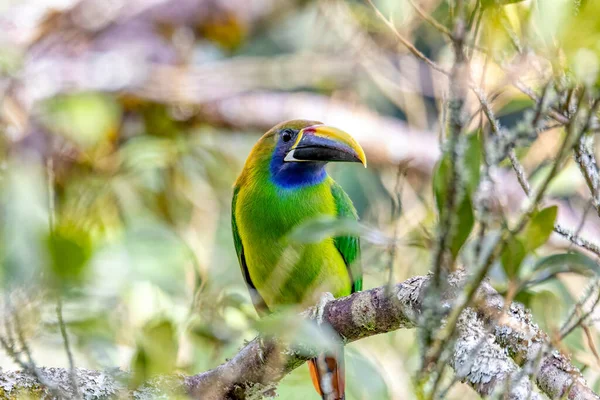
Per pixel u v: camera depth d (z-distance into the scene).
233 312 9.08
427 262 10.30
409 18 11.44
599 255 6.21
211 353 9.12
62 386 6.88
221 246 12.82
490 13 5.94
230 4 15.59
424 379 5.35
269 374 7.31
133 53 14.94
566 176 8.60
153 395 7.03
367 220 12.96
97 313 8.45
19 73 13.66
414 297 6.65
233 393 7.42
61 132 12.48
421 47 13.71
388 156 14.69
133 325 9.38
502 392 5.65
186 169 13.12
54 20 14.85
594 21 4.84
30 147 13.16
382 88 14.33
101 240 9.04
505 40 6.20
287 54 16.12
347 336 7.16
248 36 16.17
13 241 11.15
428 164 14.56
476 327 6.25
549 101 5.47
